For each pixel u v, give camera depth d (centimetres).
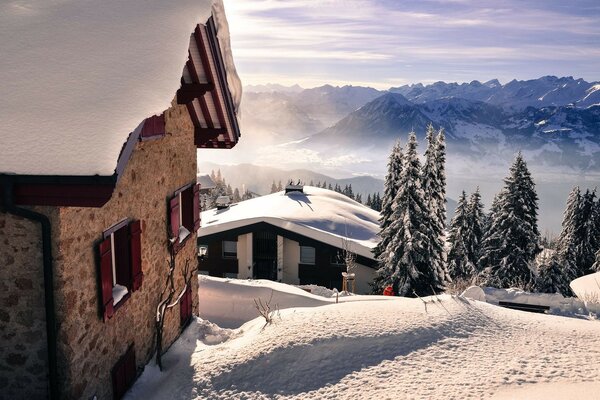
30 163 475
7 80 547
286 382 705
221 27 909
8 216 558
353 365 728
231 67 1005
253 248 3297
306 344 782
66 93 536
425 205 2870
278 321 909
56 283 564
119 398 738
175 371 811
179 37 650
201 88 957
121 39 627
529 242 3294
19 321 585
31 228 558
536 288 3297
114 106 522
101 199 500
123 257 760
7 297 579
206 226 3262
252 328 997
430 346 777
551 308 1538
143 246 836
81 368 618
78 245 601
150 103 538
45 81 550
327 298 1600
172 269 899
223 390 713
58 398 593
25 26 627
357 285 3192
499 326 870
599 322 944
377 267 3084
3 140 489
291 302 1525
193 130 1114
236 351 821
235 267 3294
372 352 760
